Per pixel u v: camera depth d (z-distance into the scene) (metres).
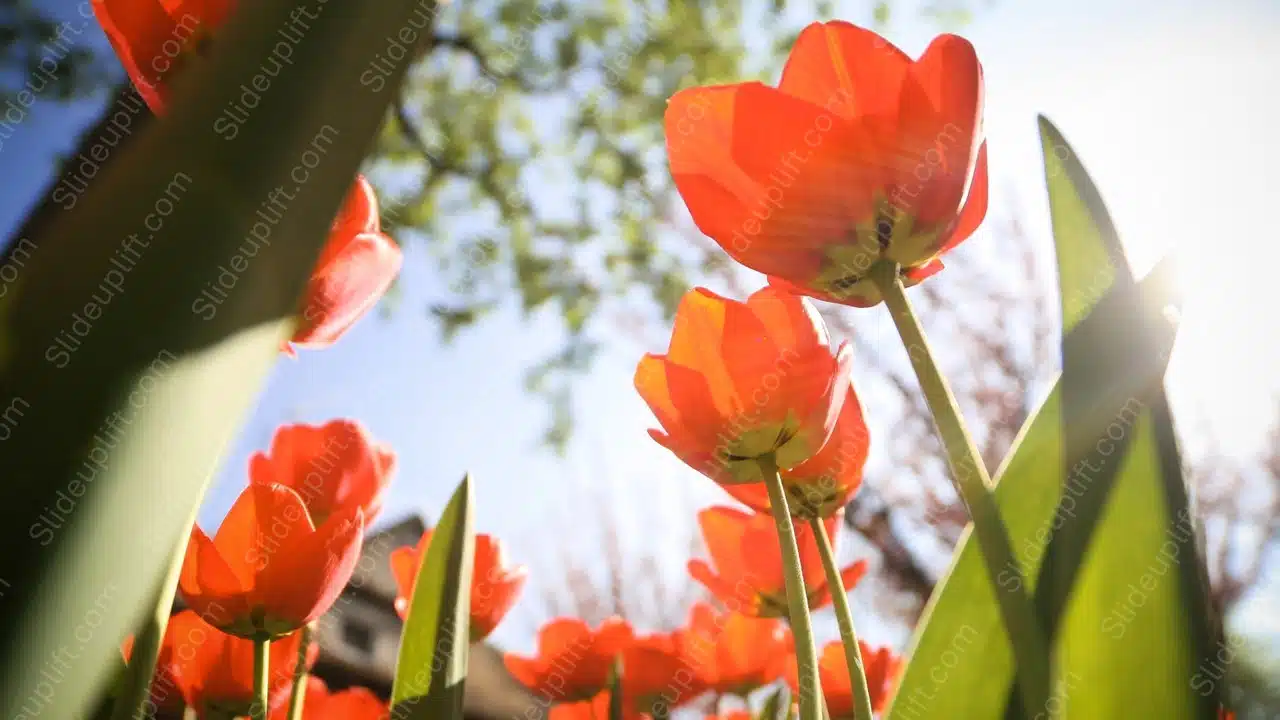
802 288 0.22
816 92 0.22
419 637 0.28
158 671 0.31
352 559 0.28
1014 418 1.87
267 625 0.27
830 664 0.40
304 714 0.35
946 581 0.21
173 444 0.10
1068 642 0.20
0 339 0.09
